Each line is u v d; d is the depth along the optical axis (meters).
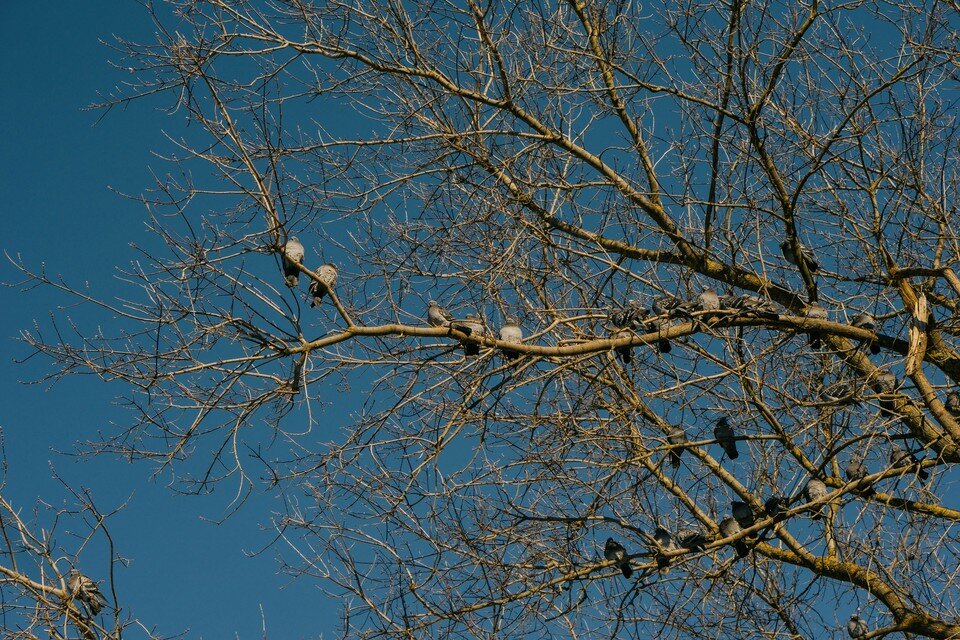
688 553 9.70
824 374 10.48
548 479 9.90
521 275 10.61
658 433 10.65
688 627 10.12
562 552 10.10
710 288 10.36
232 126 8.33
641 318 10.04
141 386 8.51
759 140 10.22
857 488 9.54
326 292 8.84
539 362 10.34
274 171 8.41
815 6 9.91
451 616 9.72
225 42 10.09
